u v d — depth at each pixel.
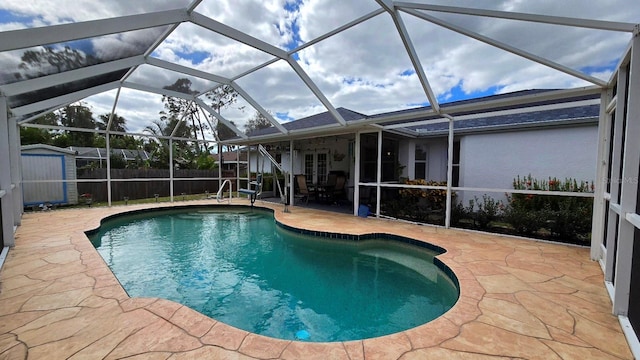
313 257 5.47
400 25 4.17
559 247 4.97
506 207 6.85
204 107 9.71
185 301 3.70
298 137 10.02
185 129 11.60
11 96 5.16
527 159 7.37
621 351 2.15
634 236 2.49
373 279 4.44
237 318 3.29
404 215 7.86
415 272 4.71
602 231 4.16
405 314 3.37
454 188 6.39
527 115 7.75
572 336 2.34
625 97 3.21
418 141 9.90
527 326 2.48
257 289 4.08
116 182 11.91
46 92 6.04
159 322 2.50
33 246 4.87
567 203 5.88
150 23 4.20
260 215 9.67
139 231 7.50
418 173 9.88
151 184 13.05
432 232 6.18
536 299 2.98
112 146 21.69
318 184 11.83
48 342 2.21
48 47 4.16
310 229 6.54
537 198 6.63
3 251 4.46
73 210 8.88
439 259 4.35
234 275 4.61
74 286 3.23
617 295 2.61
